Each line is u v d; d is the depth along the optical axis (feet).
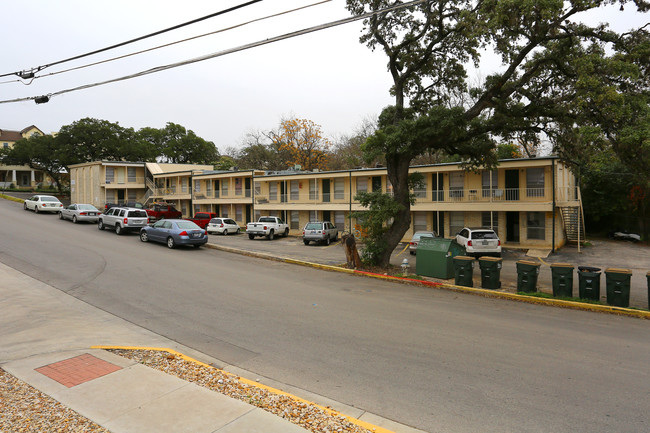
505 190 88.84
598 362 23.84
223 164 194.90
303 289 44.21
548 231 86.63
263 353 24.97
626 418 17.25
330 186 115.96
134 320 31.55
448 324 31.55
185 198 151.94
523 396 19.30
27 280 43.19
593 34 46.91
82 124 179.63
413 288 46.88
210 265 58.18
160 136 212.84
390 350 25.53
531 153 148.46
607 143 46.42
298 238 110.63
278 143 191.52
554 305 39.70
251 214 135.85
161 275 49.08
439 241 51.57
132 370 20.39
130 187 162.61
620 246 93.91
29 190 208.13
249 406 16.74
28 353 22.62
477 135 60.08
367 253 60.64
